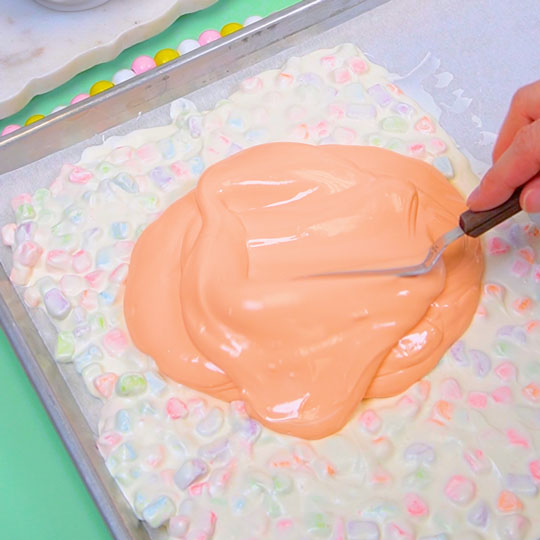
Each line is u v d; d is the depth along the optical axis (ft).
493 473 1.79
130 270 1.94
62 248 1.98
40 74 2.24
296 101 2.10
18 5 2.30
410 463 1.80
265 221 1.90
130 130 2.12
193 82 2.14
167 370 1.87
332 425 1.81
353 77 2.12
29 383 2.00
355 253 1.86
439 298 1.88
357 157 2.01
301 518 1.77
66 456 1.95
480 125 2.12
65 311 1.93
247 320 1.82
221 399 1.86
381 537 1.76
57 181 2.05
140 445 1.83
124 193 2.01
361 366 1.82
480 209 1.77
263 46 2.17
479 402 1.84
